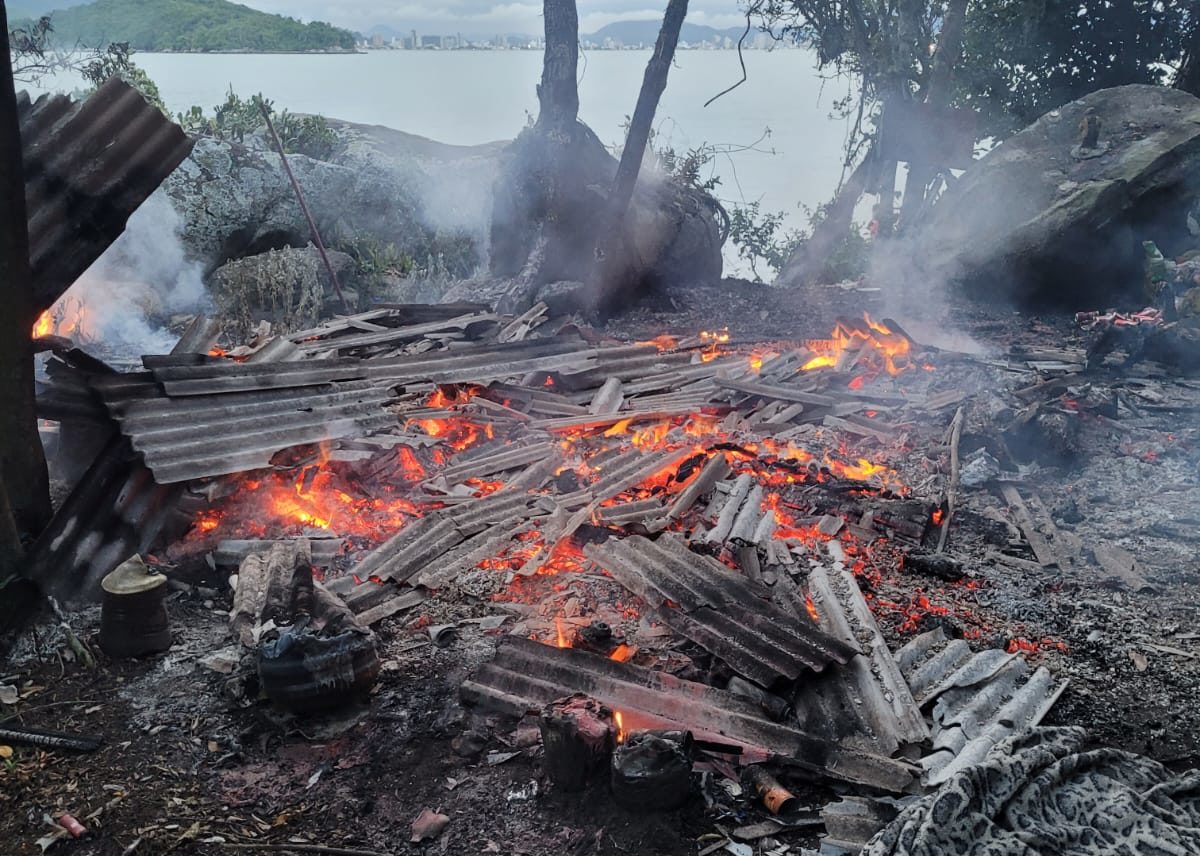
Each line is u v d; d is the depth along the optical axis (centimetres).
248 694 488
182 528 632
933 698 473
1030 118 1842
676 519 678
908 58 1661
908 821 362
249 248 1596
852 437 854
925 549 666
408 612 572
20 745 454
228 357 906
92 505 609
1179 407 930
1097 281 1359
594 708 436
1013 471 811
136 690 497
